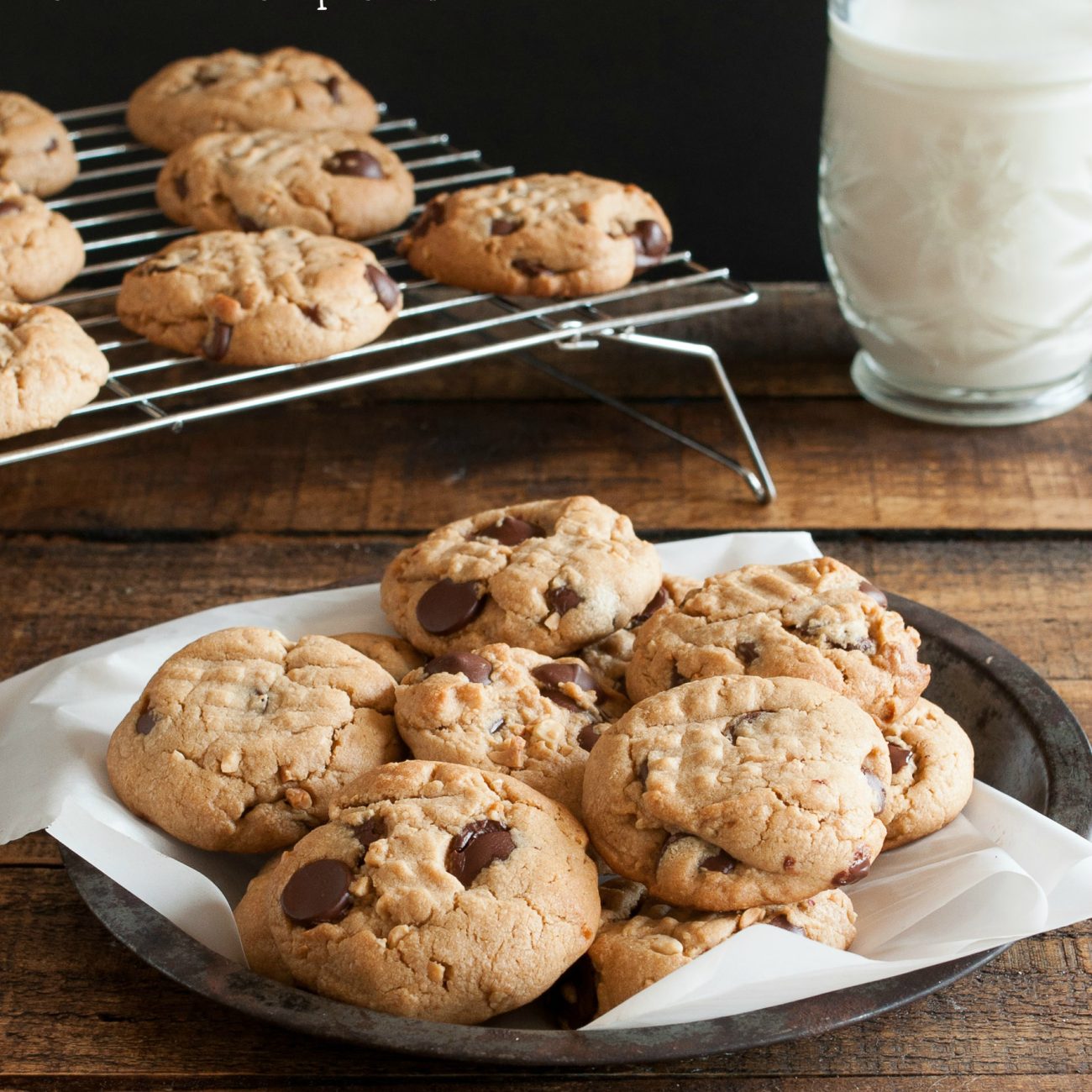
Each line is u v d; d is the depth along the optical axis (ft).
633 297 2.88
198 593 2.44
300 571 2.47
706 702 2.02
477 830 1.97
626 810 1.98
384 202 2.61
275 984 1.90
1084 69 2.41
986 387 2.64
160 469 2.61
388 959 1.92
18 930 2.06
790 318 2.85
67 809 2.00
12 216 2.50
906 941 1.98
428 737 2.05
